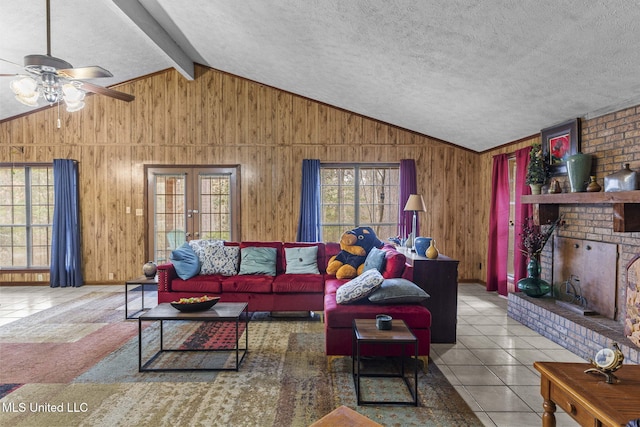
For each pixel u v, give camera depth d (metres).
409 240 4.72
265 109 6.27
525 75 3.36
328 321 3.00
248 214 6.30
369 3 2.94
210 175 6.30
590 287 3.63
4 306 4.91
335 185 6.40
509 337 3.76
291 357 3.25
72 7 4.14
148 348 3.43
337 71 4.67
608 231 3.44
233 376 2.86
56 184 6.05
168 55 5.11
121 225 6.28
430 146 6.34
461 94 4.22
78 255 6.14
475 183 6.39
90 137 6.23
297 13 3.50
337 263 4.36
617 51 2.60
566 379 1.69
